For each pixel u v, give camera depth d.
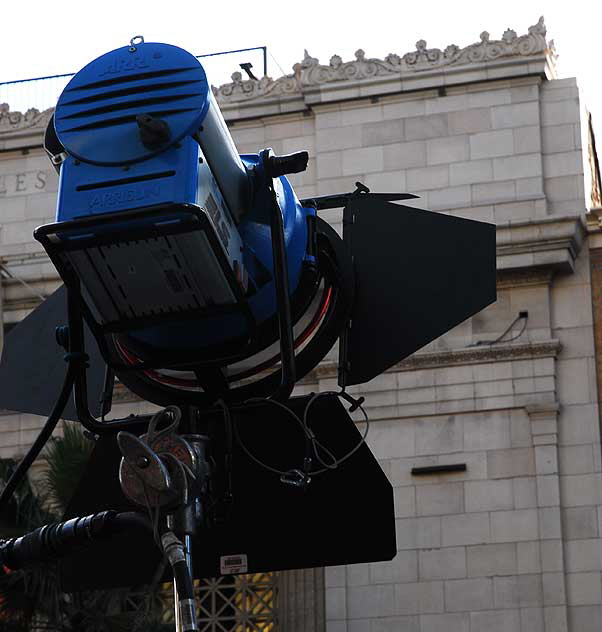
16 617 15.73
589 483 21.67
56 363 6.02
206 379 5.26
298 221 5.45
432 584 21.50
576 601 21.08
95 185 4.46
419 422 22.33
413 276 5.55
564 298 22.64
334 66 24.30
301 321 5.49
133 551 5.60
